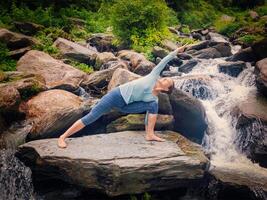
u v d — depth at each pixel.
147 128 3.60
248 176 3.67
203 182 3.58
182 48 3.53
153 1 6.73
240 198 3.48
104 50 6.71
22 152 3.44
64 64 5.21
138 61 5.46
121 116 3.94
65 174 3.26
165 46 6.49
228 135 4.36
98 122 3.98
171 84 3.52
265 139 4.02
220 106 4.68
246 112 4.27
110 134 3.71
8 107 3.96
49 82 4.86
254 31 8.70
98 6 9.23
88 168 3.14
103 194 3.39
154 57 6.05
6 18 7.03
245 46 6.43
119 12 6.62
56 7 8.41
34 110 4.17
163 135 3.79
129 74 4.30
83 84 4.90
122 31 6.61
